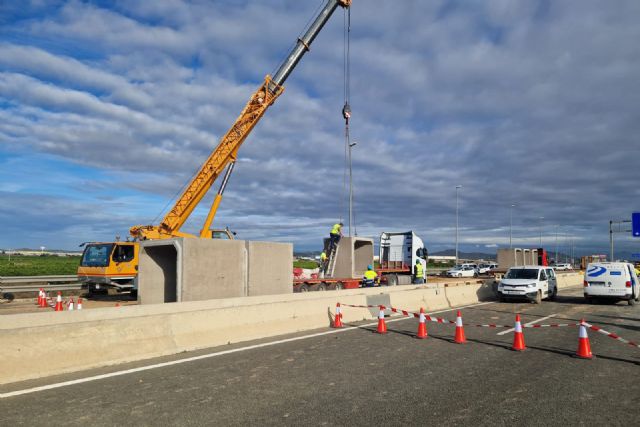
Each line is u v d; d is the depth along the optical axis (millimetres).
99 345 8344
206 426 5332
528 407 6094
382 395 6598
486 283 25531
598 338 12055
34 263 53500
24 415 5672
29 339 7469
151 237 22156
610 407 6113
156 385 7047
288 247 17766
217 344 10359
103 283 21906
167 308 11555
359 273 27359
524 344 10812
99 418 5578
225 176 23109
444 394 6676
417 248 30172
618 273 21281
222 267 15227
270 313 12164
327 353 9617
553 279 24891
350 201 29688
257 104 23188
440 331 12898
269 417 5645
